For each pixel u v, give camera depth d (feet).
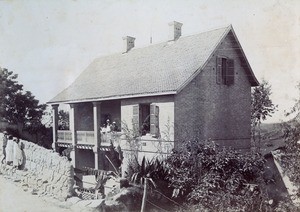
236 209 36.11
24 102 62.95
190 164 38.93
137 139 48.47
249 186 38.32
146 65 56.49
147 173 39.04
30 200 36.24
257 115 52.70
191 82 48.16
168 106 46.91
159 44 60.03
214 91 50.80
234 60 53.31
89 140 58.29
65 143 63.21
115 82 57.36
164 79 49.24
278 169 40.24
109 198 35.63
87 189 40.19
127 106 53.16
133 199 35.83
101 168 56.08
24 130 65.67
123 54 65.26
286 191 39.45
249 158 39.91
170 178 38.34
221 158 38.81
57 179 37.91
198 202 37.70
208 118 49.65
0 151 48.83
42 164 40.78
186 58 51.21
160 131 47.78
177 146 45.11
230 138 51.93
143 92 48.34
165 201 37.11
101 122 63.77
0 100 62.13
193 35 55.36
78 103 61.98
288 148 40.57
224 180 38.47
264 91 51.21
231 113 52.60
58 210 33.55
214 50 49.16
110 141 53.67
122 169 50.75
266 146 49.80
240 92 54.03
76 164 59.98
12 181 42.27
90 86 61.21
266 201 37.11
